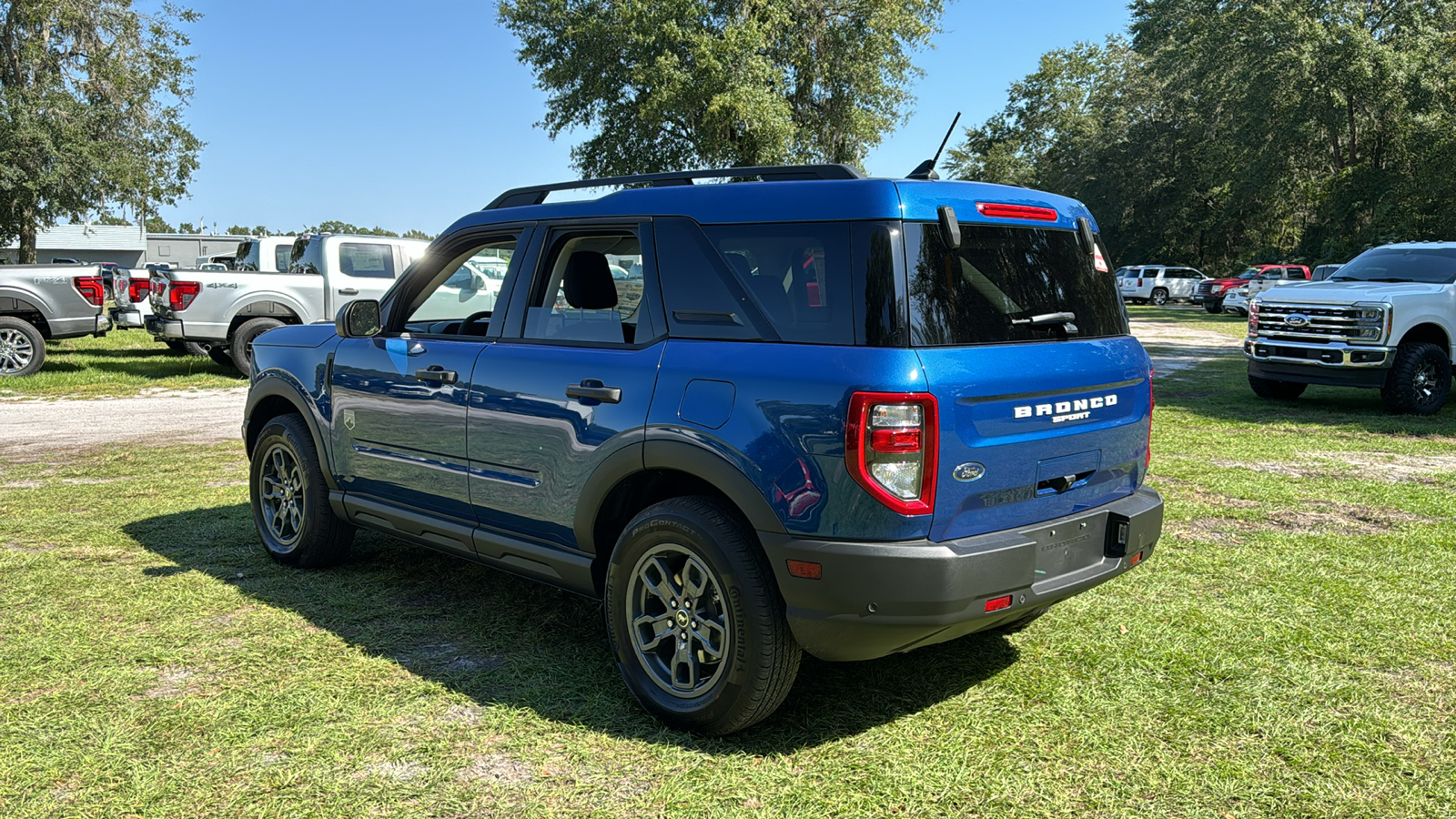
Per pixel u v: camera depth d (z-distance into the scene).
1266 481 7.11
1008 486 3.08
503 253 4.27
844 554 2.86
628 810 2.77
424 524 4.25
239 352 13.49
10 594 4.54
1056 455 3.23
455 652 3.92
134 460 7.99
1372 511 6.23
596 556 3.57
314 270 13.94
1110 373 3.44
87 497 6.59
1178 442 8.83
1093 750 3.12
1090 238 3.59
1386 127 41.47
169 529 5.76
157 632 4.08
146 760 3.02
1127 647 3.96
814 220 3.08
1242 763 3.04
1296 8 40.16
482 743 3.16
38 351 13.77
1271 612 4.37
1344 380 10.94
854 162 34.78
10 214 32.66
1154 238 57.12
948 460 2.88
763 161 30.58
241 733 3.21
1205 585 4.75
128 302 17.17
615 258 3.62
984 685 3.61
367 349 4.52
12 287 13.65
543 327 3.83
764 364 3.05
